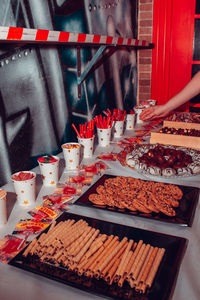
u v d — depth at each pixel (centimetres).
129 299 51
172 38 225
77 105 148
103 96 178
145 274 55
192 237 70
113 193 90
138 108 188
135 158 114
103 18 167
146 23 225
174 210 81
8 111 100
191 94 145
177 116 168
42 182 102
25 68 106
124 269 57
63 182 102
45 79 119
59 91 130
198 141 135
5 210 76
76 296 53
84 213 82
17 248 66
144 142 147
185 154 116
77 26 140
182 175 104
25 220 78
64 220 76
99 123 141
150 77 236
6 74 98
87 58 152
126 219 79
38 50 113
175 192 90
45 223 76
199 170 105
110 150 136
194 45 223
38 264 60
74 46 138
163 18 220
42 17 113
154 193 89
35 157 119
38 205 86
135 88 237
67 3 129
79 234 68
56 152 133
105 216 81
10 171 105
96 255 62
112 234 70
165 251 63
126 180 98
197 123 155
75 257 60
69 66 136
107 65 179
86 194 90
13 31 75
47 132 124
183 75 231
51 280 57
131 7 209
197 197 87
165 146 131
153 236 67
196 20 218
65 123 138
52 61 122
